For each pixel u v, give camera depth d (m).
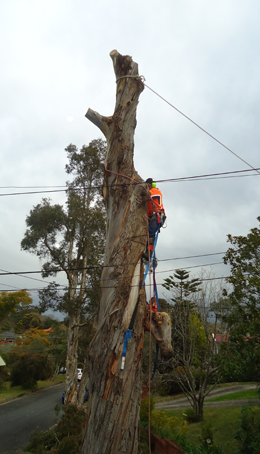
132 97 5.80
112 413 4.65
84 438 4.86
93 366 4.99
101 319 5.20
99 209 19.09
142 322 5.26
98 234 18.86
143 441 12.70
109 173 5.82
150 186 6.18
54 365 35.72
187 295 20.94
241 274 10.93
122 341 4.93
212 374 17.22
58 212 18.17
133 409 4.82
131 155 5.79
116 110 5.82
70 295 18.45
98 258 19.14
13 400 24.97
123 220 5.46
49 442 13.12
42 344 33.12
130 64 5.82
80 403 17.17
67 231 18.70
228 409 17.83
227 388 23.12
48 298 18.12
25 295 31.66
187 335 19.78
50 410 21.58
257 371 10.31
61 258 18.53
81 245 18.95
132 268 5.26
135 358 5.01
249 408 12.24
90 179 19.81
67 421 13.09
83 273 18.89
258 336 10.38
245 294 10.79
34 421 18.81
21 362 29.45
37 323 46.00
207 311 18.23
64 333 37.59
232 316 11.30
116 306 5.10
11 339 45.41
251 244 11.03
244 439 11.21
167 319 5.35
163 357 5.27
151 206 5.83
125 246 5.33
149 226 5.78
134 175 5.74
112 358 4.84
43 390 29.69
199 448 11.65
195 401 17.23
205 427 12.83
